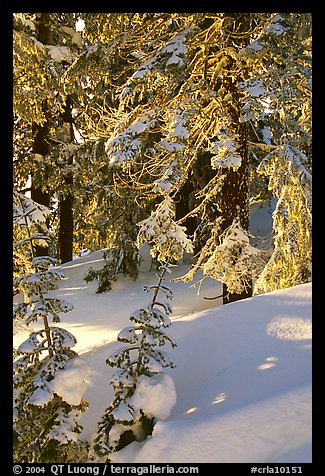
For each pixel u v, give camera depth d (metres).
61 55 16.08
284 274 8.33
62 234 21.83
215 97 8.69
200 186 14.98
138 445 4.43
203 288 15.05
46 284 5.05
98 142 15.70
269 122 10.04
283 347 4.93
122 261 17.17
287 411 3.89
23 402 4.72
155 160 9.95
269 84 7.88
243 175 9.46
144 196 11.75
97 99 15.25
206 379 5.02
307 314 5.39
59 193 19.86
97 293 16.80
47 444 4.47
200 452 3.90
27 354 4.79
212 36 8.86
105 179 16.84
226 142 8.01
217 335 5.69
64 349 4.95
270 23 7.95
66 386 4.65
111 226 17.39
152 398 4.49
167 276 17.17
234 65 9.17
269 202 16.80
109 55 9.70
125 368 4.73
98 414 5.33
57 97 15.16
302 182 8.03
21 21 12.13
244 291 9.20
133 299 15.63
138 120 8.84
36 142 19.41
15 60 11.77
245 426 3.91
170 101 9.02
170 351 5.79
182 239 6.29
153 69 8.59
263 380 4.47
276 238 8.38
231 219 9.48
